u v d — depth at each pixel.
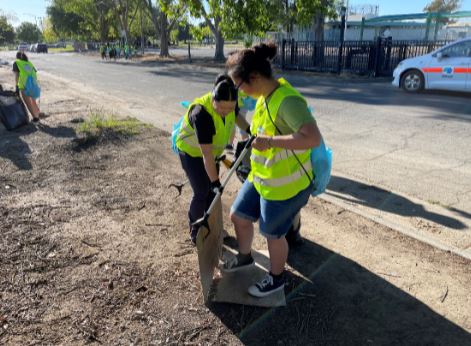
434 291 2.90
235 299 2.84
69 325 2.59
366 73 17.83
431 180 4.95
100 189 4.72
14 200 4.39
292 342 2.48
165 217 4.03
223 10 21.55
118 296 2.86
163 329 2.57
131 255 3.36
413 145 6.43
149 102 10.81
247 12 20.97
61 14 70.19
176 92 12.80
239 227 2.89
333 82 15.45
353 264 3.23
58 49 74.81
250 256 3.09
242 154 2.57
